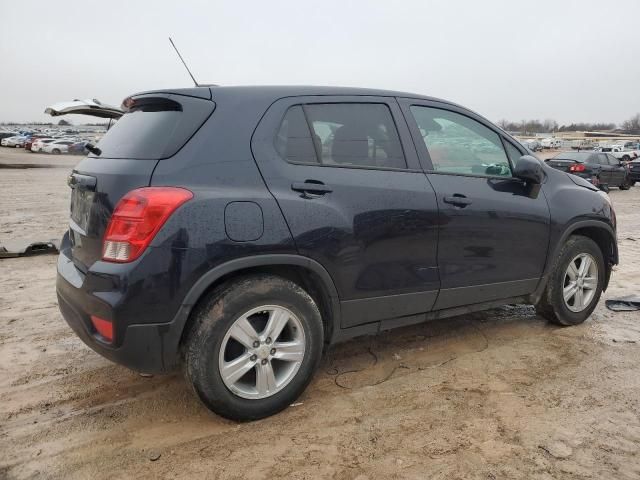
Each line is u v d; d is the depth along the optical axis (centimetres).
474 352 370
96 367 346
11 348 375
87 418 282
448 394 307
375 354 366
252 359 270
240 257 257
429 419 280
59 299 294
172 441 261
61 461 245
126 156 265
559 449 252
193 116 266
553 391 311
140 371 255
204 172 256
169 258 242
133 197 243
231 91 281
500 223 352
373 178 304
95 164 279
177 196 245
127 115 307
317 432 268
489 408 291
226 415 268
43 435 266
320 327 290
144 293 240
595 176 1764
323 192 283
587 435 264
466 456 247
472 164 355
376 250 300
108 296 241
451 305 345
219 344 257
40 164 3278
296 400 297
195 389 259
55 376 332
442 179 332
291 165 280
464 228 335
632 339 395
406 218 309
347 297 297
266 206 264
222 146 264
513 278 369
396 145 322
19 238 839
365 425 274
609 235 428
